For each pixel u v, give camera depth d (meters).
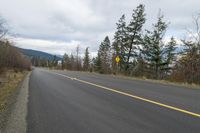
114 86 16.14
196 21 31.14
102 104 9.61
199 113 7.83
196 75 25.50
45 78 25.88
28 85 18.27
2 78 25.02
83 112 8.23
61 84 18.16
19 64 64.69
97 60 82.06
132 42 51.25
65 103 10.02
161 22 45.97
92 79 22.88
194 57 27.98
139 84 17.78
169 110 8.31
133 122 6.82
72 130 6.14
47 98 11.47
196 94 12.43
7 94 13.68
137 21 50.72
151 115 7.63
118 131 5.99
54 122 6.97
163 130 6.04
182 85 18.91
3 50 37.19
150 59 46.97
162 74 43.94
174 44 45.94
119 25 55.47
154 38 46.34
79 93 12.95
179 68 28.41
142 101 10.12
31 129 6.31
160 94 12.27
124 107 8.92
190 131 5.95
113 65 54.53
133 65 51.34
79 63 97.56
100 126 6.46
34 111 8.54
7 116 7.82
